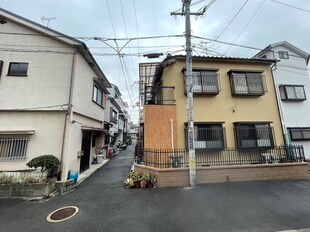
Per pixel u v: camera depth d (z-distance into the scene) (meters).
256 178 7.35
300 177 7.64
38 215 4.61
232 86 9.26
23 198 5.80
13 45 8.10
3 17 8.19
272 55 11.67
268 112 9.48
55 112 7.77
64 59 8.31
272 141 9.01
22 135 7.35
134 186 6.60
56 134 7.57
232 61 9.66
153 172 6.94
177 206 4.91
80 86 9.01
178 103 8.87
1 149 7.14
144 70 10.25
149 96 13.85
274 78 10.77
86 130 10.30
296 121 10.31
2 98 7.53
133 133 54.12
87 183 7.51
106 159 15.20
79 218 4.38
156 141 8.23
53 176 6.91
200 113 8.89
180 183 6.70
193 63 9.38
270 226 3.84
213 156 8.34
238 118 9.13
